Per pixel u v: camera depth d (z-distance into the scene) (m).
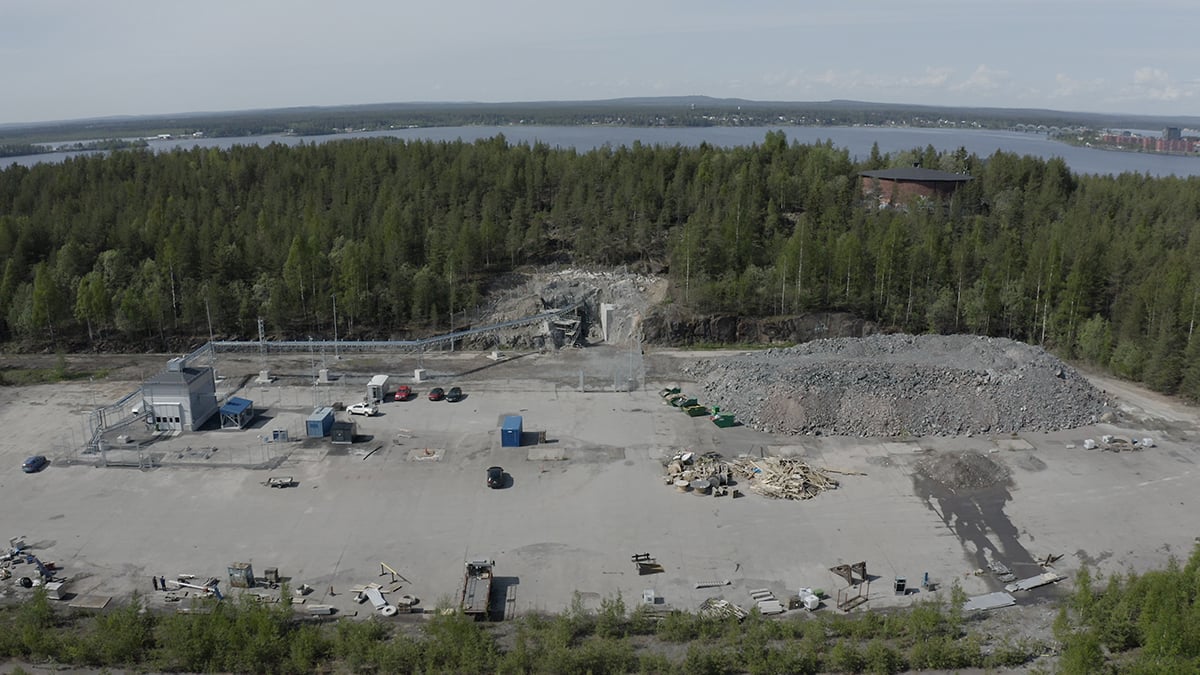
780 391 87.62
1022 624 53.06
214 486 71.69
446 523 65.50
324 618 53.59
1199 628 45.97
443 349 114.94
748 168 159.12
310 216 135.75
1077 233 123.19
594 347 116.44
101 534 63.47
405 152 177.38
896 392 86.50
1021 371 90.50
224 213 144.50
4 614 53.28
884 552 61.38
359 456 78.00
